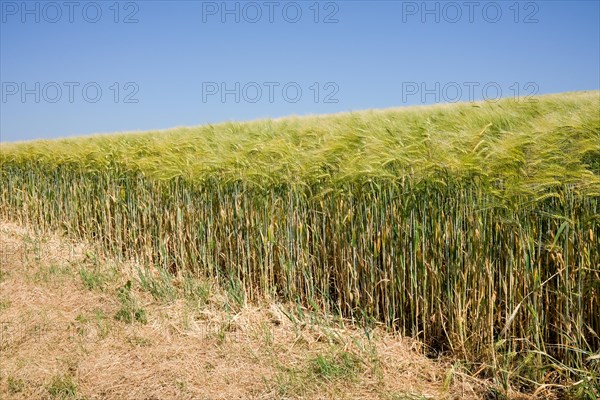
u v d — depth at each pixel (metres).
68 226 9.15
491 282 3.83
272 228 5.70
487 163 4.00
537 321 3.63
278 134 7.00
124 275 6.61
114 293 5.88
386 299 4.64
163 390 3.73
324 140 6.04
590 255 3.59
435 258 4.37
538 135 3.88
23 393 3.71
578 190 3.55
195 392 3.69
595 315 3.62
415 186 4.48
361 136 5.46
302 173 5.55
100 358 4.23
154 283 5.88
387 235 4.74
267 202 5.81
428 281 4.45
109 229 8.16
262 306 5.46
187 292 5.71
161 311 5.22
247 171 5.95
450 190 4.29
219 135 7.62
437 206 4.41
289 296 5.50
